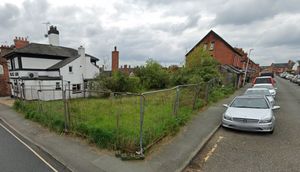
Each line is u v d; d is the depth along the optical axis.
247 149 5.43
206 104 12.05
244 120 6.68
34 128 8.17
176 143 5.78
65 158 5.04
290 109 10.73
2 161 5.00
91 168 4.48
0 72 23.95
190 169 4.40
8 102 17.25
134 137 5.29
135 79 23.94
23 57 20.95
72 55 26.66
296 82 34.38
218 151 5.38
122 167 4.45
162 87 26.12
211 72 19.31
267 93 11.33
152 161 4.67
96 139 5.81
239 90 23.50
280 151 5.20
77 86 23.94
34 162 4.93
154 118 7.23
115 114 7.82
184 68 22.34
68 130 7.00
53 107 9.41
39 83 19.94
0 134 7.61
